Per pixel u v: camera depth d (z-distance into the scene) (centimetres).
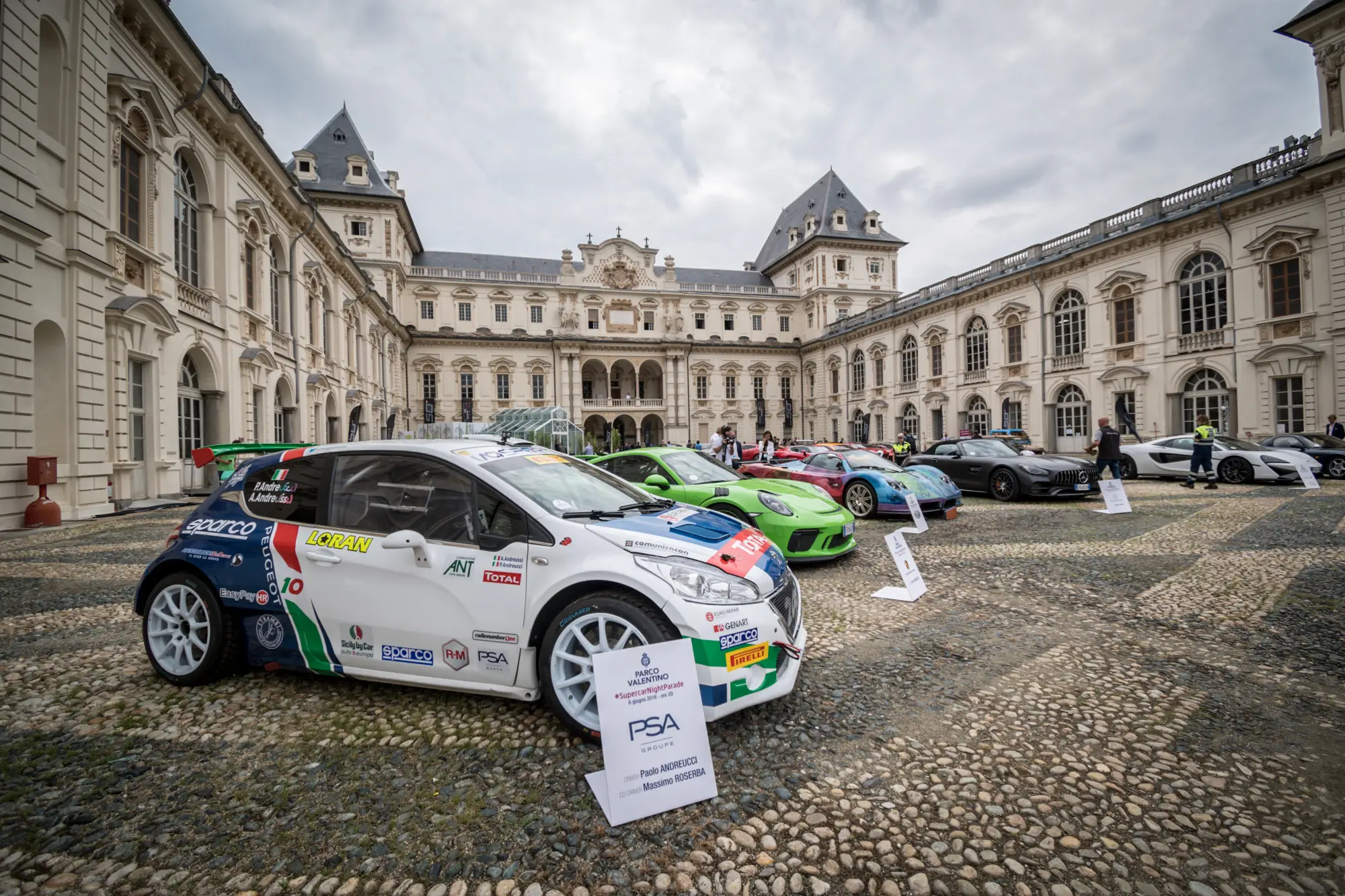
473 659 311
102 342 1204
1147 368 2495
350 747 292
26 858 214
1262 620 458
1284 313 2056
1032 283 3050
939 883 202
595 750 285
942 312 3722
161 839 226
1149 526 888
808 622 484
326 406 2658
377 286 4378
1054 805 244
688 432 5588
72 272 1136
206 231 1634
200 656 365
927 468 1140
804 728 309
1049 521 975
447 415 5075
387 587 326
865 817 238
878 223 5747
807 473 1191
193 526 375
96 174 1191
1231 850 214
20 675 383
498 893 198
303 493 361
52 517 1041
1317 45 1964
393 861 214
